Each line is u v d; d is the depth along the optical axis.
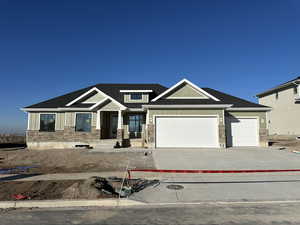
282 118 27.00
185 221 4.47
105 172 9.02
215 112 16.34
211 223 4.36
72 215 4.87
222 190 6.57
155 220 4.54
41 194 6.23
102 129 18.72
